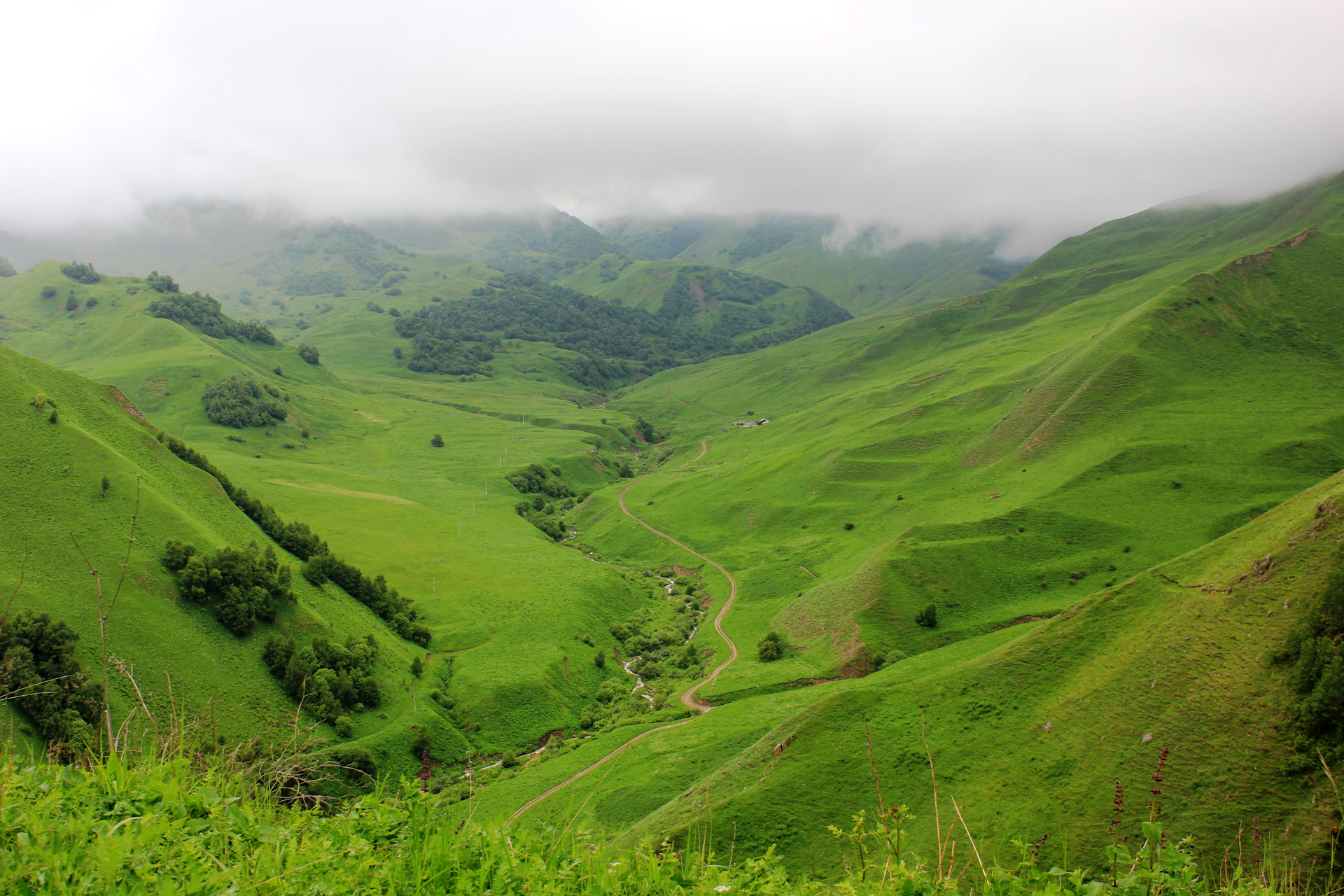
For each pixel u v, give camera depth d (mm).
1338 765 36000
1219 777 39125
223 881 8789
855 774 51500
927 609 105062
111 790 10430
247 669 78438
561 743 86375
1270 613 45875
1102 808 41188
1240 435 135500
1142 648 50688
